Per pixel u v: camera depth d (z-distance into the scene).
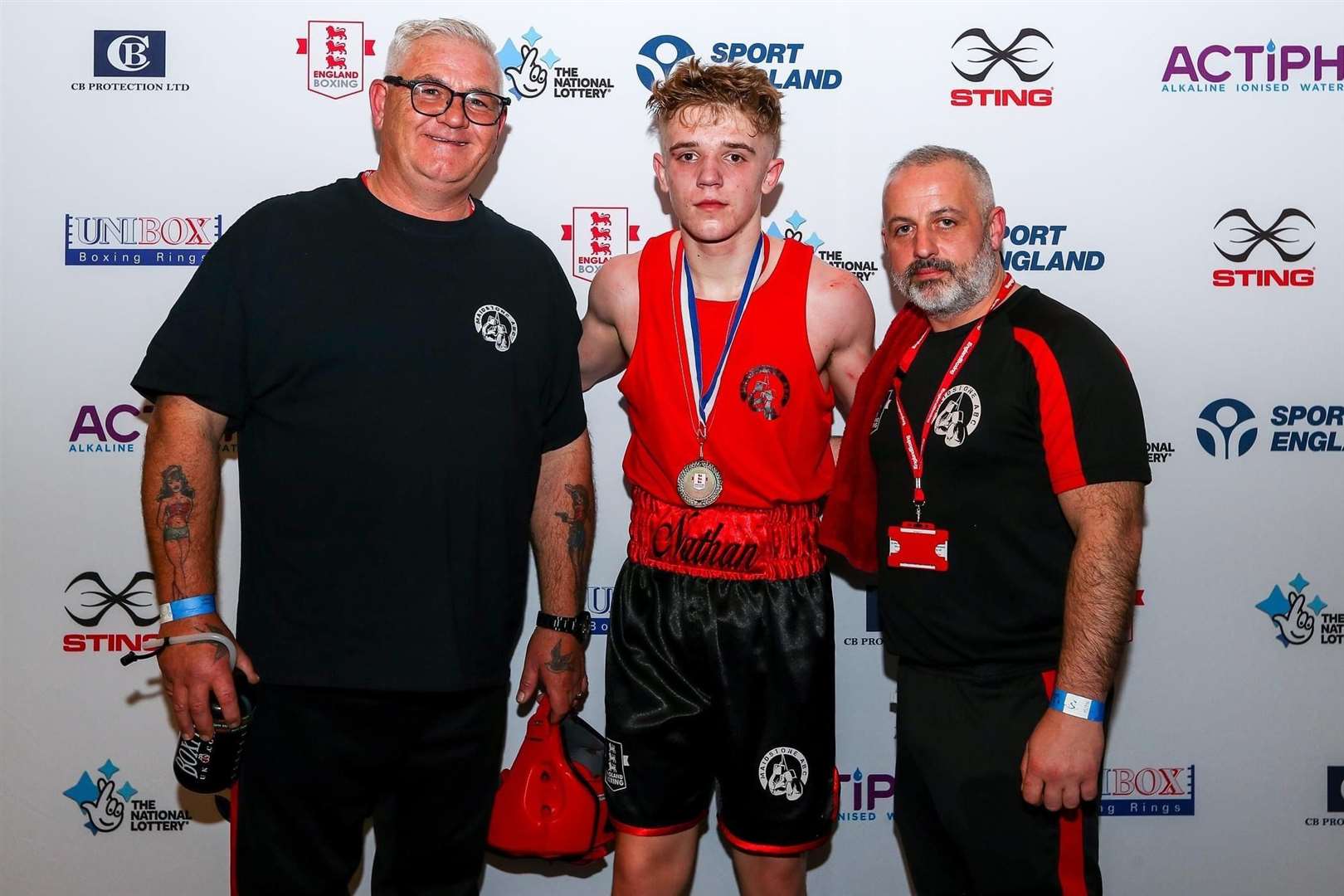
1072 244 2.22
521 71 2.20
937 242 1.70
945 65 2.20
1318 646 2.26
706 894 2.31
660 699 1.88
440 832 1.85
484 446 1.70
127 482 2.20
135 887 2.24
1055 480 1.62
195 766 1.63
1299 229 2.22
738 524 1.87
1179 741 2.28
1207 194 2.21
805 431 1.88
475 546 1.71
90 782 2.22
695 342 1.90
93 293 2.18
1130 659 2.27
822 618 1.90
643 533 1.93
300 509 1.66
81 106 2.15
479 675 1.74
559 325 1.86
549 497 1.96
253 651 1.69
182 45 2.15
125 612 2.21
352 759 1.72
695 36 2.20
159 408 1.65
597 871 2.29
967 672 1.71
